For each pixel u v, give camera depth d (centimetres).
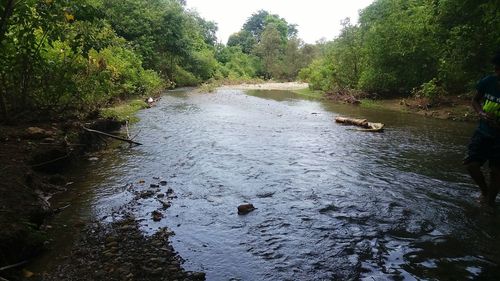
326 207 562
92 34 997
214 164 795
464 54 1355
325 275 383
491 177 532
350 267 397
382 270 391
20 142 697
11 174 539
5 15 709
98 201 580
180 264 404
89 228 486
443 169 751
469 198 588
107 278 374
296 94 2728
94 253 423
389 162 809
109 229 484
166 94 2478
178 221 513
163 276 379
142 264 400
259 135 1116
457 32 1366
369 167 771
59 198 592
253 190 639
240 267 399
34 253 413
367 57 2133
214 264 405
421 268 394
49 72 884
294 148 948
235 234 475
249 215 535
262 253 428
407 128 1241
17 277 369
